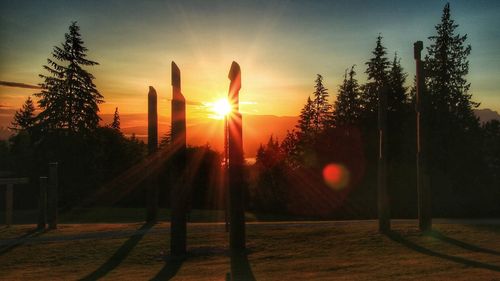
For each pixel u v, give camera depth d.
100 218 26.62
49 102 43.91
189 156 35.44
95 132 45.22
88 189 42.38
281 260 12.48
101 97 45.56
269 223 18.56
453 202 30.09
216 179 35.56
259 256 13.08
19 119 51.25
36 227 18.08
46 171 42.12
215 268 11.74
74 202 40.28
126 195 39.75
